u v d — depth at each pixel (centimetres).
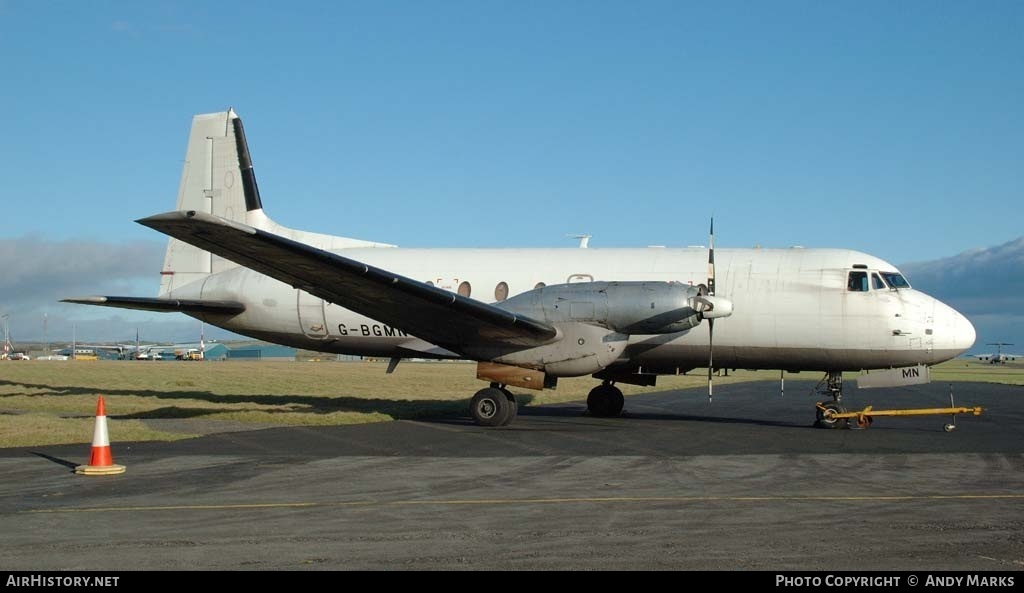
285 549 646
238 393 2686
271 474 1004
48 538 680
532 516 764
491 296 1762
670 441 1345
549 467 1064
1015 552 634
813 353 1633
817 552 635
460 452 1207
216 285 1916
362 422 1644
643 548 648
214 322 1941
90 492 884
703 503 824
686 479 972
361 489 904
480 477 984
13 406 2041
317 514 773
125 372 4431
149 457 1144
